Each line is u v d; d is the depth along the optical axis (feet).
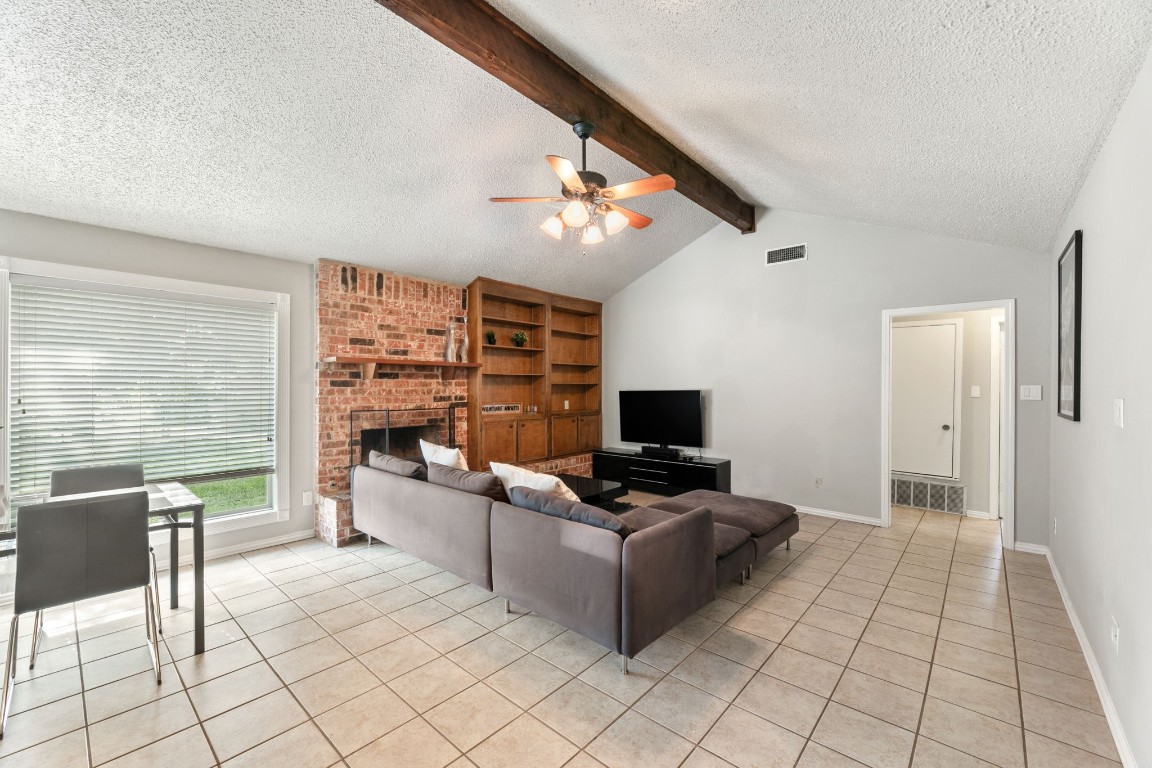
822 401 15.67
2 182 8.82
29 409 9.78
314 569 11.32
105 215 10.20
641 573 7.03
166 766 5.51
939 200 10.80
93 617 9.03
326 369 13.53
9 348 9.53
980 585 10.37
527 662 7.59
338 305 13.76
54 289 10.05
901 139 8.32
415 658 7.69
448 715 6.36
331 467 13.64
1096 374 7.47
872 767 5.46
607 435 21.53
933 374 16.75
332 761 5.59
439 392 16.20
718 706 6.53
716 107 9.13
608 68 8.49
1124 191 6.07
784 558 11.98
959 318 16.29
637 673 7.29
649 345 19.97
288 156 9.69
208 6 6.51
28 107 7.50
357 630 8.56
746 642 8.13
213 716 6.35
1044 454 12.25
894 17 5.38
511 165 11.61
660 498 17.83
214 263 12.03
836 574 10.98
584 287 19.84
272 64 7.59
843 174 10.84
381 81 8.41
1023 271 12.55
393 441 14.94
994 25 5.13
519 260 16.55
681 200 15.62
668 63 7.75
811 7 5.53
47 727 6.14
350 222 12.26
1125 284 6.04
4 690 6.16
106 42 6.74
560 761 5.58
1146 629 5.11
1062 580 10.02
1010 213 10.37
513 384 19.51
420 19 6.65
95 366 10.53
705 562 8.44
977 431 15.93
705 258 18.29
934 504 16.56
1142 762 5.09
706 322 18.29
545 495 8.39
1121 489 6.12
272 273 12.98
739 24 6.19
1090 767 5.46
